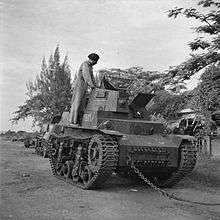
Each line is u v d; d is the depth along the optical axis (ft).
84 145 37.58
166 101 48.34
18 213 23.47
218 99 42.78
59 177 41.24
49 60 84.33
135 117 40.01
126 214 24.91
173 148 35.58
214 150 65.92
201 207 28.40
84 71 40.65
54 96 82.28
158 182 38.81
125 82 42.14
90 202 28.27
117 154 32.96
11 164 52.19
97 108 39.32
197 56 43.14
